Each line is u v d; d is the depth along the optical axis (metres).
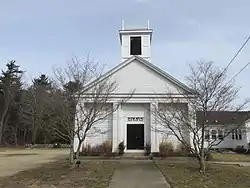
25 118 57.75
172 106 23.67
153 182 14.27
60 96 19.33
